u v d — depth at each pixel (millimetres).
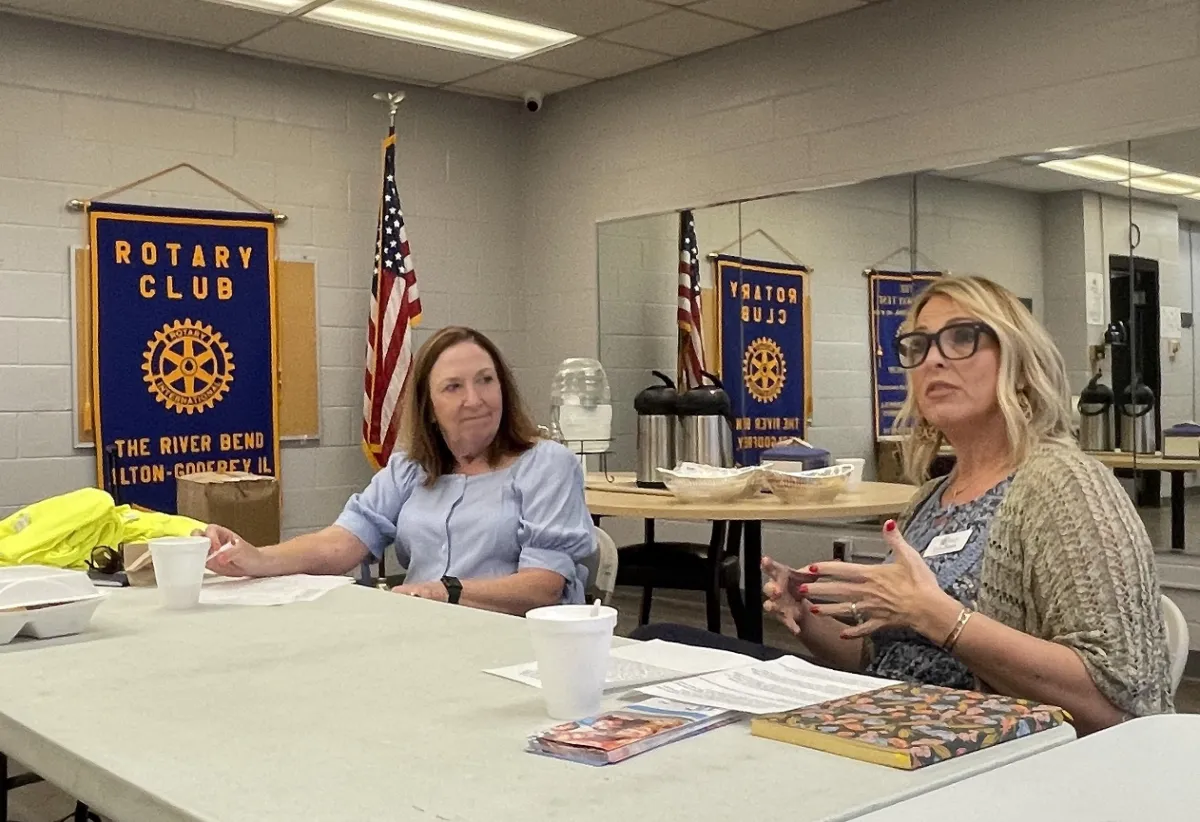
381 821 790
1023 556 1481
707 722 1019
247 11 4656
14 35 4621
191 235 5078
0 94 4594
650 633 1898
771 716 1005
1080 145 4098
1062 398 1627
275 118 5344
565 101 5992
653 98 5551
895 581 1426
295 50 5176
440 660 1335
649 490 3453
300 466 5453
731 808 802
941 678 1600
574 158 5965
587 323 5918
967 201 4410
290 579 2037
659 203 5543
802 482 3062
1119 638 1348
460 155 6004
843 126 4797
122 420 4906
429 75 5637
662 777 878
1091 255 4074
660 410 3562
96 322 4832
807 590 1601
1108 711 1348
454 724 1049
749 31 5008
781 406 5004
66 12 4594
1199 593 3852
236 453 5215
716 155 5289
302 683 1222
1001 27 4297
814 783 854
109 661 1354
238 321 5219
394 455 2553
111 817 914
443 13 4742
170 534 2281
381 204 5422
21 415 4684
